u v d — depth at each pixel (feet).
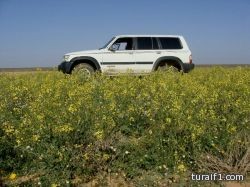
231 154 19.45
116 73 47.78
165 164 18.89
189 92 29.73
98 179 18.10
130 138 21.54
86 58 48.32
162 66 50.06
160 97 27.27
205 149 20.15
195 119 21.79
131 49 49.42
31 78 42.42
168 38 50.31
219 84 35.01
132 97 28.78
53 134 19.54
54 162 18.11
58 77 41.39
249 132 21.39
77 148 18.79
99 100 26.76
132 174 18.47
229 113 24.52
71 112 21.01
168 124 20.84
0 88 34.40
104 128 20.56
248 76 39.91
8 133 19.63
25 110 25.31
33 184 17.20
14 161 18.83
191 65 50.16
